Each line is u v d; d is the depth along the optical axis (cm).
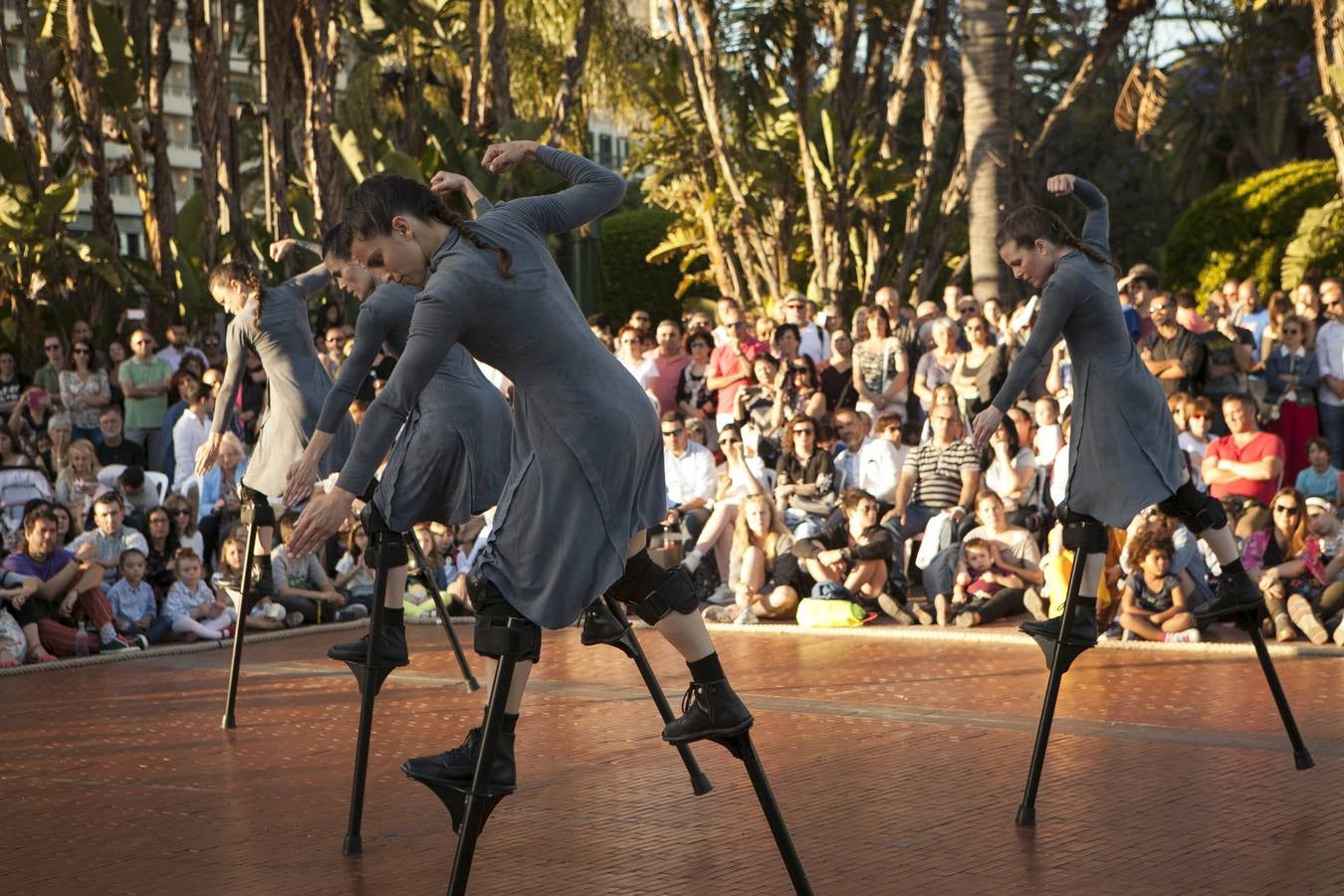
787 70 1669
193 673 802
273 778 546
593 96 2139
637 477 342
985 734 591
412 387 331
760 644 864
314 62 1619
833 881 405
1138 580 840
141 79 1741
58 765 579
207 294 1639
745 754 345
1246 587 497
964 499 997
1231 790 491
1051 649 470
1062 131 2686
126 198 4441
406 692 722
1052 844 435
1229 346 1080
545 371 337
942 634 870
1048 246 474
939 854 427
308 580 992
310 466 418
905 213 1891
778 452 1123
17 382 1337
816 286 1709
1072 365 479
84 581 877
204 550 1079
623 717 642
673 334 1255
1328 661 750
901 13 1767
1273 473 965
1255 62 2619
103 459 1252
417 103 1783
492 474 498
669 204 1967
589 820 474
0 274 1514
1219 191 1867
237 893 406
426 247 352
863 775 527
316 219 1678
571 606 335
